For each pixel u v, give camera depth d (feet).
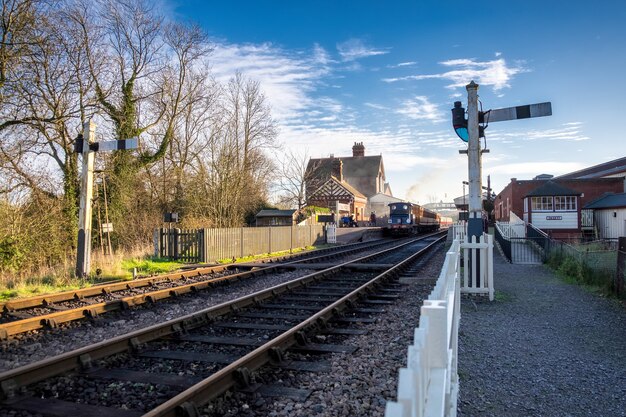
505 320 28.19
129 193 84.12
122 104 82.53
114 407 14.99
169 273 51.21
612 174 139.44
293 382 17.21
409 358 5.24
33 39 60.39
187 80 100.22
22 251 56.95
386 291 38.96
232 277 45.62
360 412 14.53
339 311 28.91
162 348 21.88
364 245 112.16
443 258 70.64
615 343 23.24
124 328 26.68
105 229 55.16
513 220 116.26
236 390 16.15
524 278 45.88
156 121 88.12
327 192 223.92
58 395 16.07
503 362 20.33
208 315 26.94
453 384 14.71
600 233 112.27
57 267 53.98
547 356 21.17
